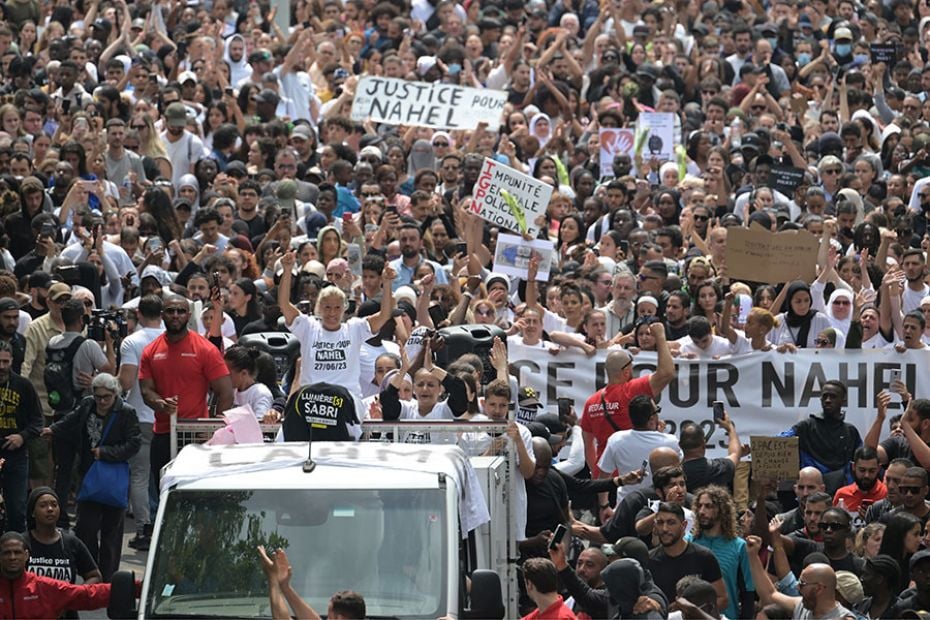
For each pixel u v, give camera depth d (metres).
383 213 57.56
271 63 71.81
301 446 30.59
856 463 40.38
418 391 37.88
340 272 49.84
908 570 35.69
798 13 85.19
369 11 84.44
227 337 47.34
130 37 75.00
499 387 36.12
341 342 40.91
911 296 51.75
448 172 62.84
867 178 63.38
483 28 81.12
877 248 54.69
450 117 66.38
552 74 75.31
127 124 64.88
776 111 73.19
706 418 46.75
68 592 32.47
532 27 81.12
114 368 44.56
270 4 82.88
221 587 28.36
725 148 66.88
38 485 43.75
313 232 57.88
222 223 55.78
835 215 60.97
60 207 55.81
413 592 28.06
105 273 50.28
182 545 28.69
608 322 49.38
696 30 82.12
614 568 30.95
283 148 62.25
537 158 66.06
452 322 47.91
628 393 42.50
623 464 40.22
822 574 31.59
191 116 65.12
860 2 91.38
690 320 46.75
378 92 66.81
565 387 46.75
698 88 76.19
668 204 59.81
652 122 66.62
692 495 37.09
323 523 28.69
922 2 87.75
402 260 52.84
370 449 30.38
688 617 29.78
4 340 42.53
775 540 34.84
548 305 50.97
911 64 82.06
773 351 46.72
